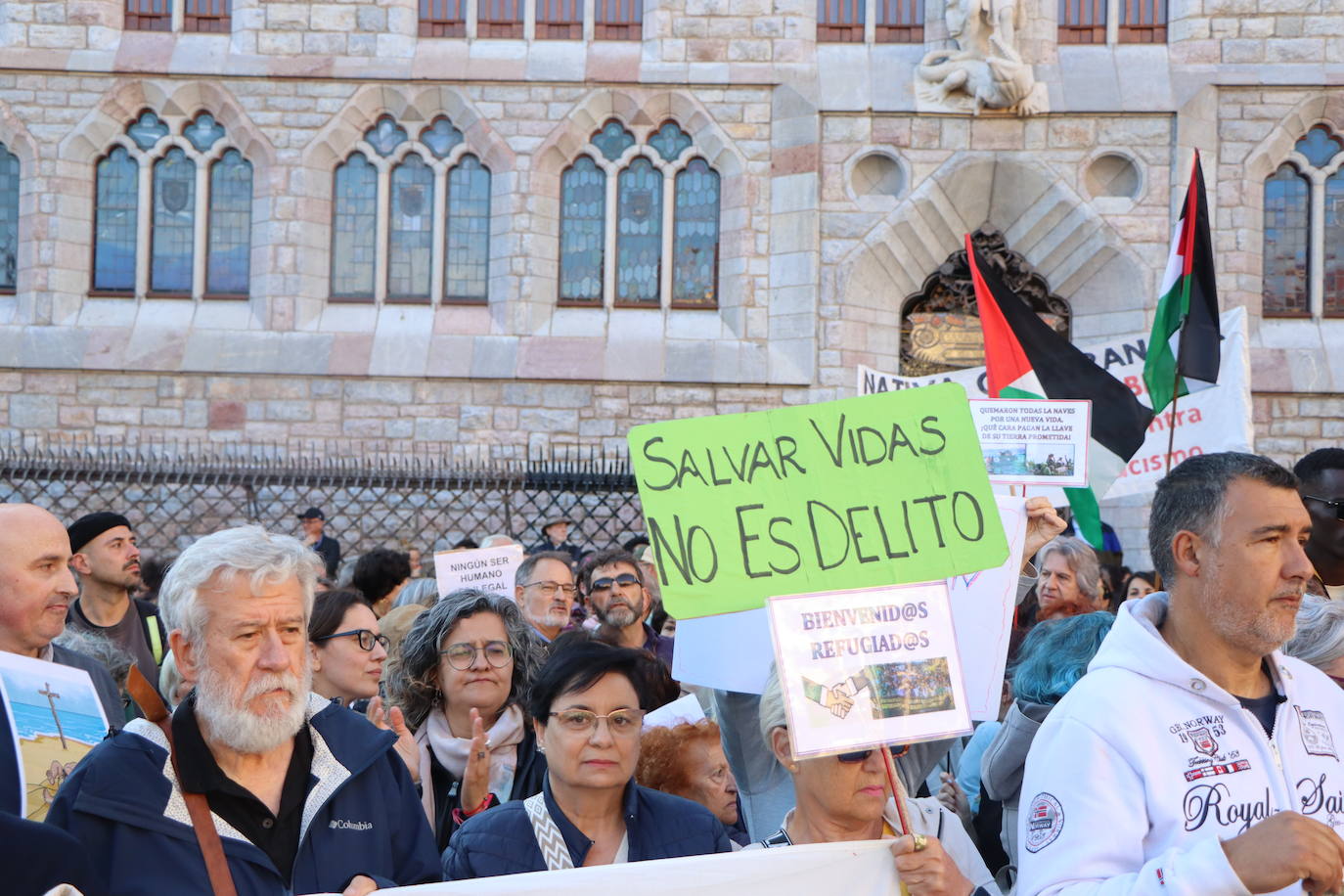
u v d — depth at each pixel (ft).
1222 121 53.36
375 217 56.44
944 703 9.80
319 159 55.88
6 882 8.43
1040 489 23.61
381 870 10.27
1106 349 29.99
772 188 54.90
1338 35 53.16
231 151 56.70
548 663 11.91
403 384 54.95
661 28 55.21
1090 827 9.11
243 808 9.95
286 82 55.72
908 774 14.23
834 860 10.06
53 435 54.54
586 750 11.41
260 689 9.76
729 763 14.71
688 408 54.54
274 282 55.42
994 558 10.46
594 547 53.36
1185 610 9.81
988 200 55.16
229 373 54.70
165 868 9.53
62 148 55.47
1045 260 55.31
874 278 55.11
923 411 10.80
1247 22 53.57
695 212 56.03
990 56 53.16
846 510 10.58
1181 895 8.20
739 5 55.21
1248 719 9.48
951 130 54.24
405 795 10.85
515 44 56.03
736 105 55.06
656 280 56.13
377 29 55.67
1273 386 51.96
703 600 10.37
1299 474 15.47
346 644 16.21
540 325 55.42
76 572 21.06
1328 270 53.78
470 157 56.65
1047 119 53.78
